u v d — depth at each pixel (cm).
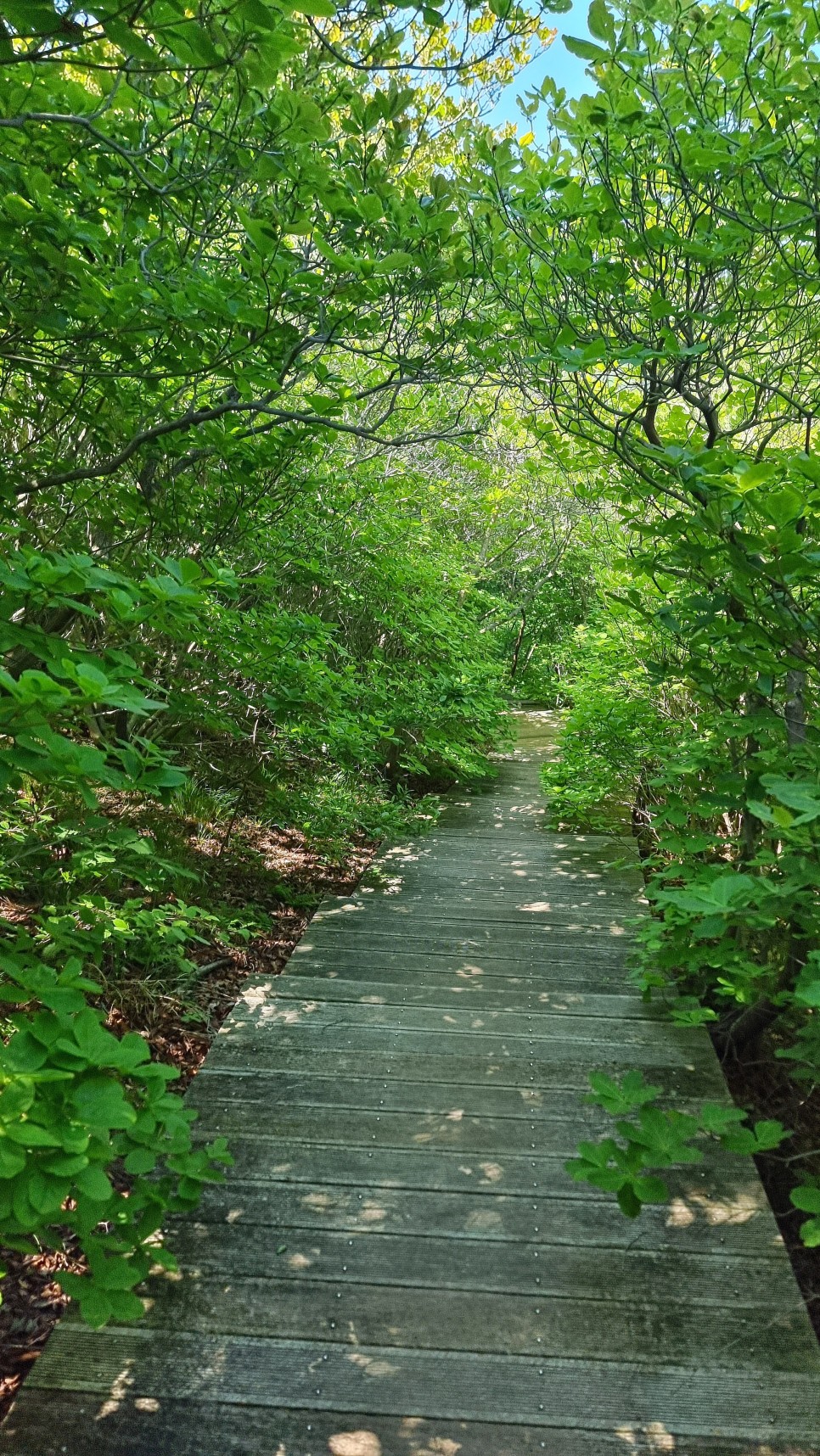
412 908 466
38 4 135
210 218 296
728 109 296
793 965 307
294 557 514
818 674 270
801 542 220
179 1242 219
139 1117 176
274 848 555
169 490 381
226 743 595
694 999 320
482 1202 238
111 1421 173
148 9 177
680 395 339
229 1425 174
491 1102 283
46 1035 139
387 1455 169
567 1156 258
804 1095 330
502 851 589
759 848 316
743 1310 206
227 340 281
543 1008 350
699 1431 177
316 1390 182
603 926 445
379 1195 239
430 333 331
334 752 506
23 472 332
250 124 252
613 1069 305
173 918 352
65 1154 131
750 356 352
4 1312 204
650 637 515
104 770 153
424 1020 336
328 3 159
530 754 991
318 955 396
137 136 264
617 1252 222
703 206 322
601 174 314
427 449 762
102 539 439
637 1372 189
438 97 289
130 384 353
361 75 281
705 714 378
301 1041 316
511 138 328
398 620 723
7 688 128
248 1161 251
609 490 386
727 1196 244
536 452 850
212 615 347
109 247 283
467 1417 178
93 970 331
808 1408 183
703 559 260
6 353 279
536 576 1402
